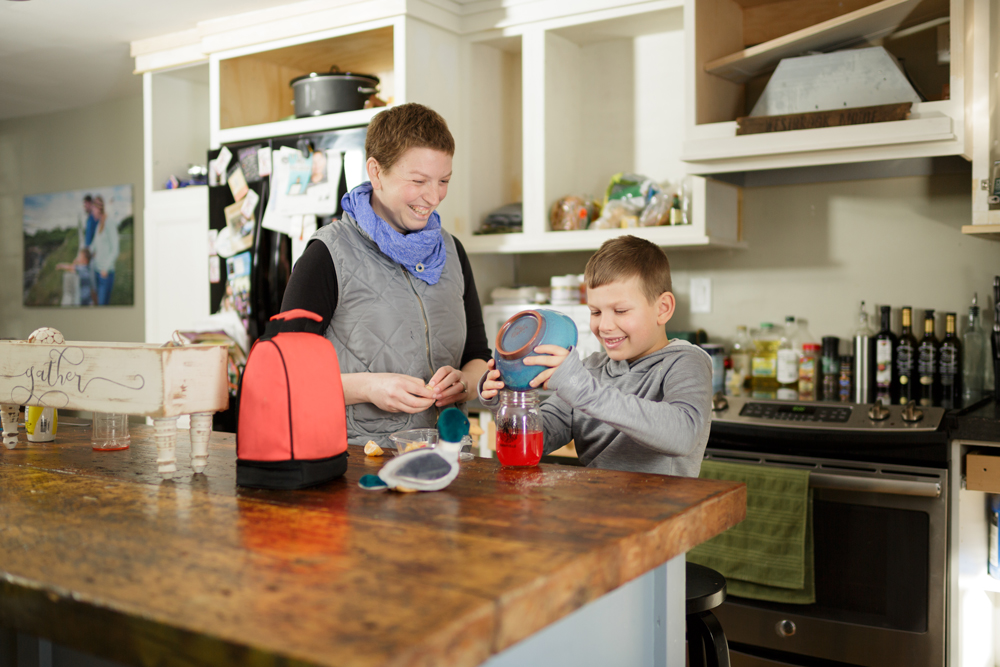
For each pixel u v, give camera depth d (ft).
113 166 13.32
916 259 7.76
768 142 6.89
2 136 14.67
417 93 8.38
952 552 5.97
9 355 3.88
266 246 8.73
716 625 3.78
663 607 3.19
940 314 7.67
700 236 7.75
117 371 3.51
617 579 2.42
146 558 2.31
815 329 8.27
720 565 6.53
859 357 7.70
